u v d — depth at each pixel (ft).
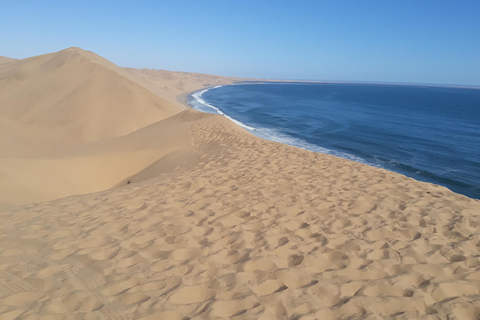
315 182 19.61
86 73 123.03
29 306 8.44
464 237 12.58
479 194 50.78
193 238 12.39
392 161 68.80
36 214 15.52
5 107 103.24
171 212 15.07
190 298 8.83
